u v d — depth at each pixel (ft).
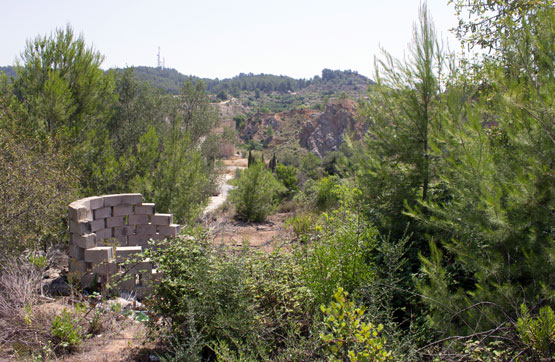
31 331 14.64
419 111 19.94
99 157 36.70
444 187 19.03
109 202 24.47
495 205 11.36
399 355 10.69
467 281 15.64
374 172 20.63
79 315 16.17
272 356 13.03
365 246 16.92
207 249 15.38
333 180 47.19
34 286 18.29
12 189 19.80
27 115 32.01
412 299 15.29
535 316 10.14
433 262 13.64
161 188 38.11
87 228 20.61
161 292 14.89
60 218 23.18
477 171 12.45
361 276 15.31
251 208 49.16
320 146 278.46
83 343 14.87
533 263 11.28
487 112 14.70
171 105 71.15
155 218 26.03
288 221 36.42
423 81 20.01
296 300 14.61
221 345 12.07
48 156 24.30
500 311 11.40
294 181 70.13
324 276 15.52
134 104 57.62
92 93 38.29
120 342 15.47
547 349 9.21
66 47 36.50
